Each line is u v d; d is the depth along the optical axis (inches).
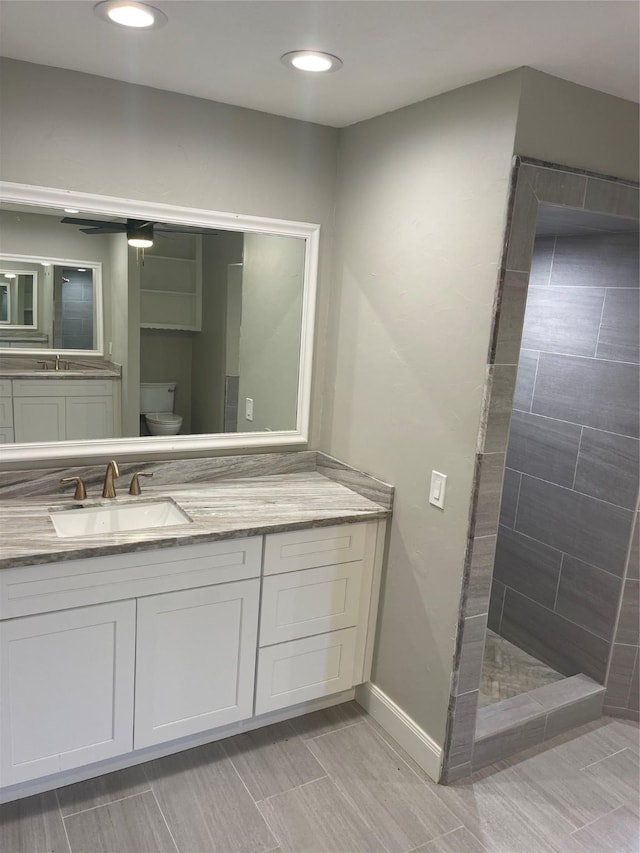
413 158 85.9
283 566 88.4
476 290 76.7
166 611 81.2
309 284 104.1
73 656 76.4
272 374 104.6
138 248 91.0
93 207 86.4
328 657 96.3
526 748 96.2
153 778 85.6
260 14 60.9
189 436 100.3
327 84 80.1
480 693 105.6
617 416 100.4
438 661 86.7
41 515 82.7
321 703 102.1
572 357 107.1
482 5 56.3
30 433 89.7
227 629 86.4
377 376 95.5
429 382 85.2
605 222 88.4
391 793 85.5
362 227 97.1
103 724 80.6
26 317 86.5
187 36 67.6
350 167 99.0
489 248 74.5
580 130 75.1
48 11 62.7
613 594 102.6
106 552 74.4
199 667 85.7
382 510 93.3
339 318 103.8
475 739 89.6
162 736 85.4
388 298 92.2
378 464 96.4
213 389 100.5
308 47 68.5
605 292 101.3
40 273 86.1
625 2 54.0
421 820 81.3
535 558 116.7
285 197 99.0
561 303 108.6
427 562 87.7
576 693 102.2
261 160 95.8
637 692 104.0
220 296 97.9
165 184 90.0
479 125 75.1
